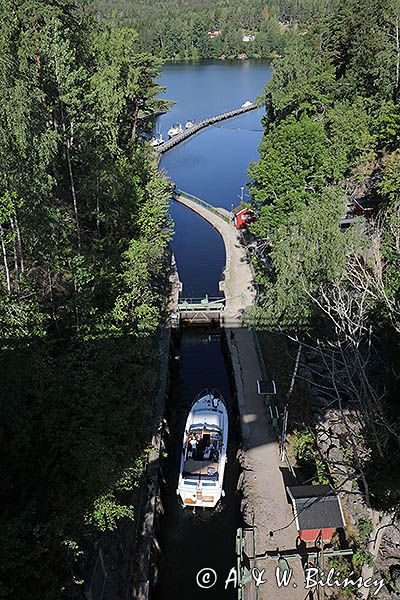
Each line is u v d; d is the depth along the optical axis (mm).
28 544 16375
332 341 26172
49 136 25078
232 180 76188
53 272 27344
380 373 24281
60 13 33312
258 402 32219
